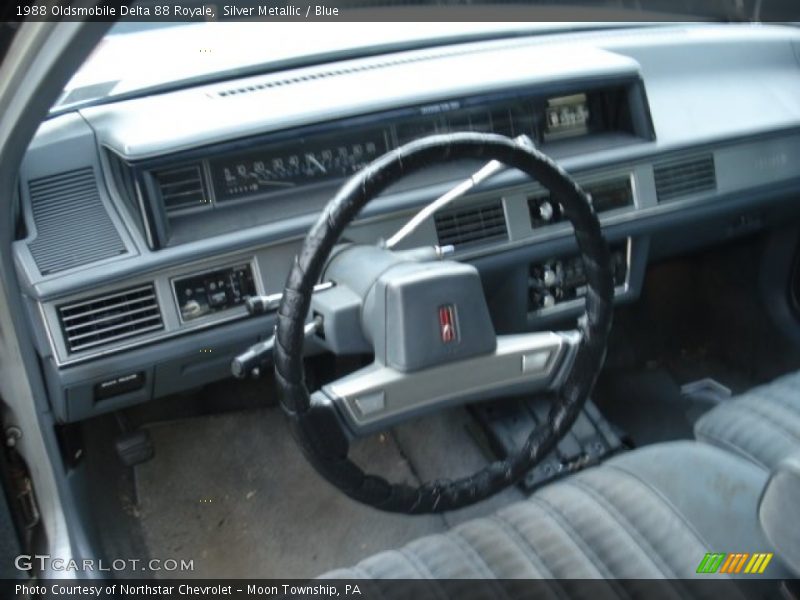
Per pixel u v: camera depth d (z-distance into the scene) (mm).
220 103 1860
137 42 2002
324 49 2121
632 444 2447
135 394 1879
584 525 1388
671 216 2275
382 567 1386
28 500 1845
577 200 1502
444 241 1991
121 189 1810
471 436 2516
